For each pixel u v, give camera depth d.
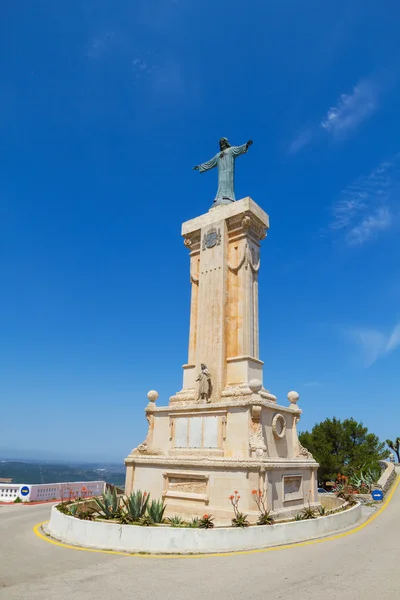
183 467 19.30
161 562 11.98
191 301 25.48
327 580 10.40
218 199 26.53
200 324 23.48
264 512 16.39
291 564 11.84
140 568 11.34
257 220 24.56
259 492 16.50
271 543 14.44
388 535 16.52
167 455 20.78
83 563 11.80
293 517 17.73
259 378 22.41
